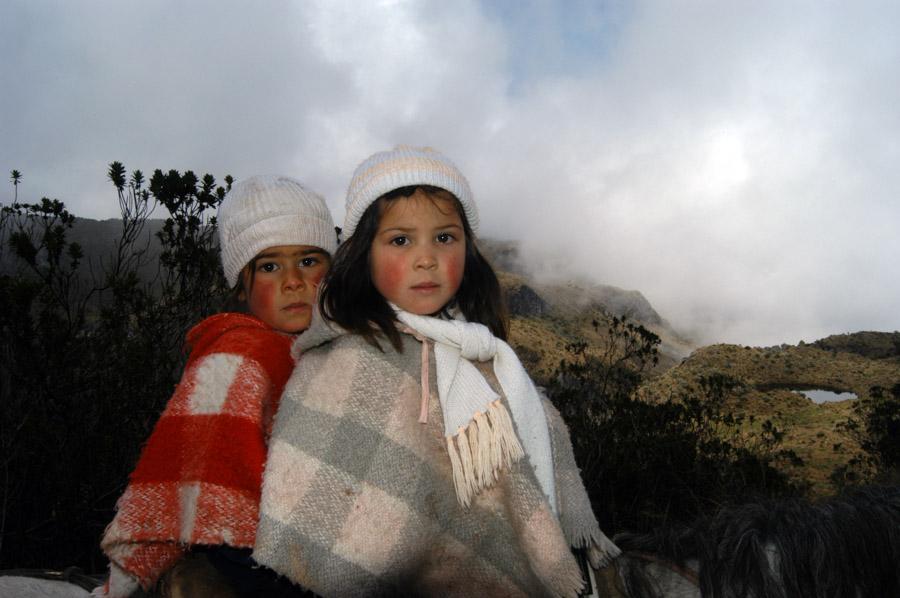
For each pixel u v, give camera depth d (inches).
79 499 162.1
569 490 64.7
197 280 202.1
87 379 170.1
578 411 250.2
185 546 61.0
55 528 155.9
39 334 165.9
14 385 157.8
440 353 61.0
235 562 59.0
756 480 229.3
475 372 60.5
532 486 58.0
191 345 73.8
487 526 57.8
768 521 56.0
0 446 149.9
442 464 58.5
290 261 77.9
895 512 53.8
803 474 286.0
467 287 70.4
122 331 184.9
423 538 56.3
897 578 51.8
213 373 66.4
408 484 56.4
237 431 63.0
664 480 226.4
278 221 76.7
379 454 57.0
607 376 271.6
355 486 56.3
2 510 145.1
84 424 166.6
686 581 57.5
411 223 61.9
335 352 62.1
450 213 63.2
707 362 1652.3
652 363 280.8
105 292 200.5
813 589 51.9
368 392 59.1
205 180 204.1
